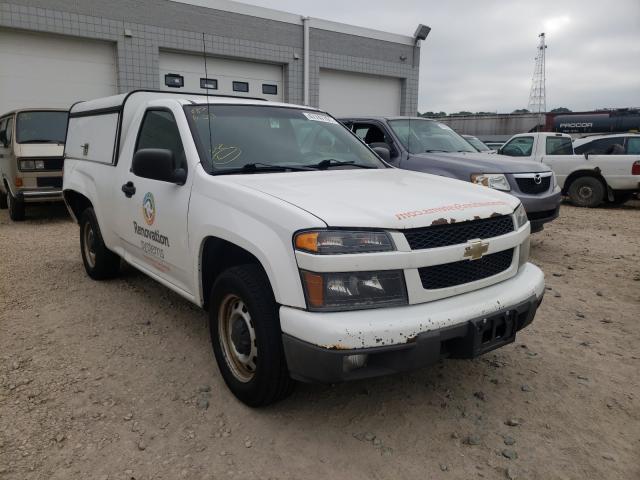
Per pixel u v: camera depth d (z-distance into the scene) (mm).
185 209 3301
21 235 7805
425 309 2533
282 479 2416
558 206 6535
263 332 2682
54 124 9242
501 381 3371
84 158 5223
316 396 3135
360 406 3039
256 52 15828
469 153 7199
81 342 3838
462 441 2727
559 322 4402
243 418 2893
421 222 2590
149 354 3660
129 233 4211
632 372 3520
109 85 13734
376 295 2467
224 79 15688
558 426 2879
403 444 2689
